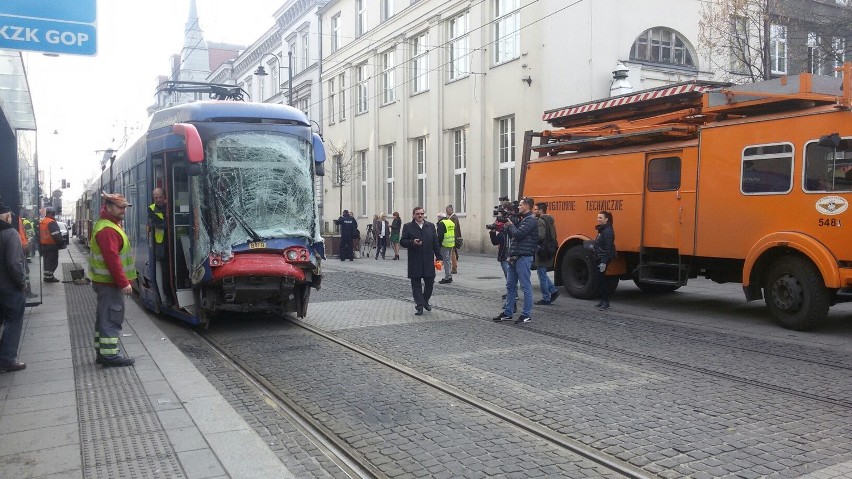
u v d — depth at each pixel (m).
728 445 5.09
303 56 43.62
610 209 12.73
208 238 9.26
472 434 5.39
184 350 8.70
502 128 25.25
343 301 13.02
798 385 6.77
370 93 34.59
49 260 16.64
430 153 29.12
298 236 9.67
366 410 6.05
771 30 21.98
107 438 5.21
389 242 31.73
